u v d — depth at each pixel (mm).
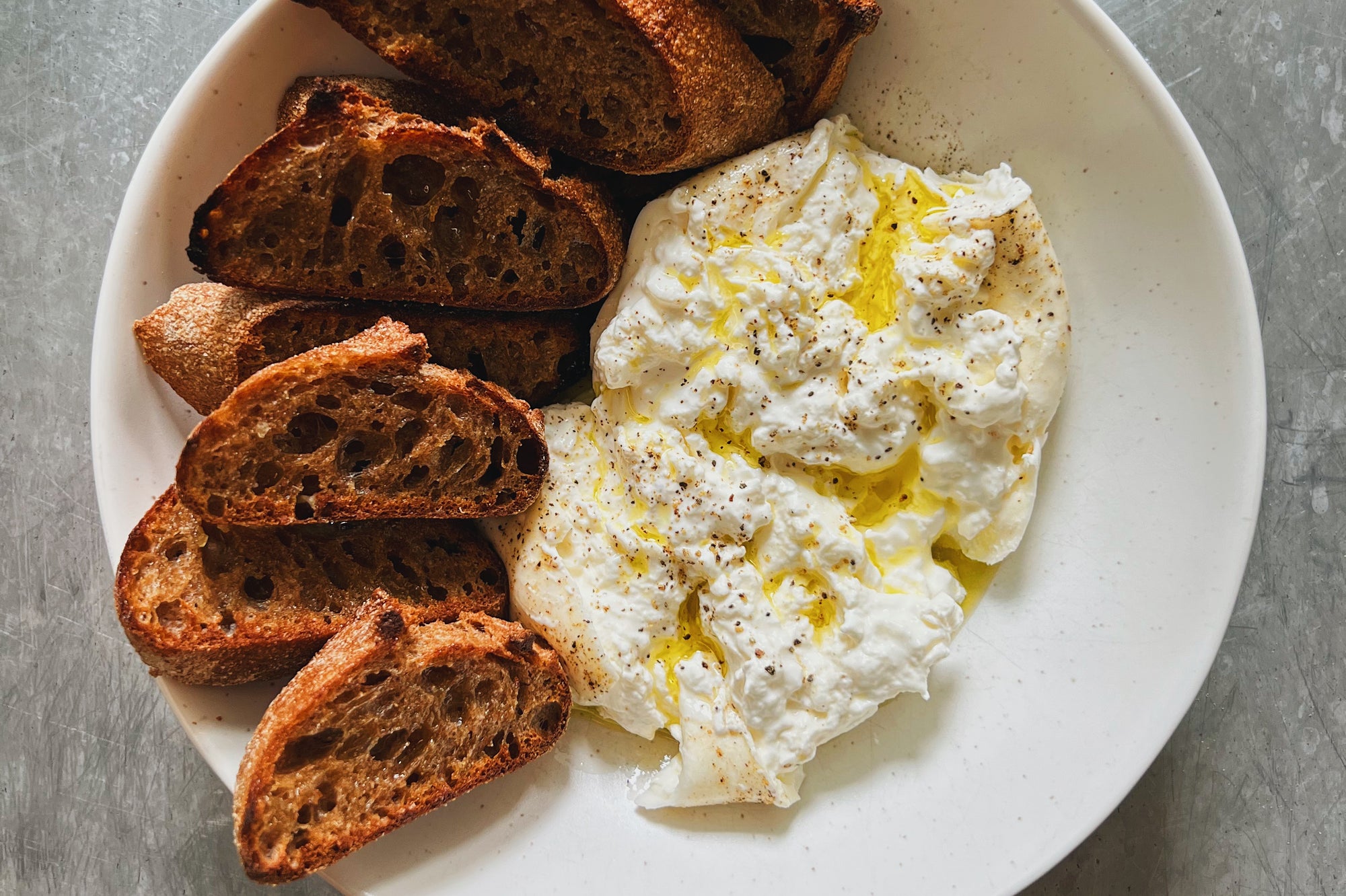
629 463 305
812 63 294
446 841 301
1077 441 306
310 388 275
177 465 270
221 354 288
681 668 305
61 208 346
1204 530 292
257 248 279
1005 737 305
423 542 308
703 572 302
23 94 346
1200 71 337
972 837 300
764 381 297
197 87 287
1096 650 301
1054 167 298
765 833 307
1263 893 334
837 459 300
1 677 345
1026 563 311
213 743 292
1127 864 336
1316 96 335
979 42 292
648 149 289
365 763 284
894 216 304
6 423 345
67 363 346
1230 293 286
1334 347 337
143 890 343
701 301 296
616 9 267
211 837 343
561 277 303
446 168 280
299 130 268
